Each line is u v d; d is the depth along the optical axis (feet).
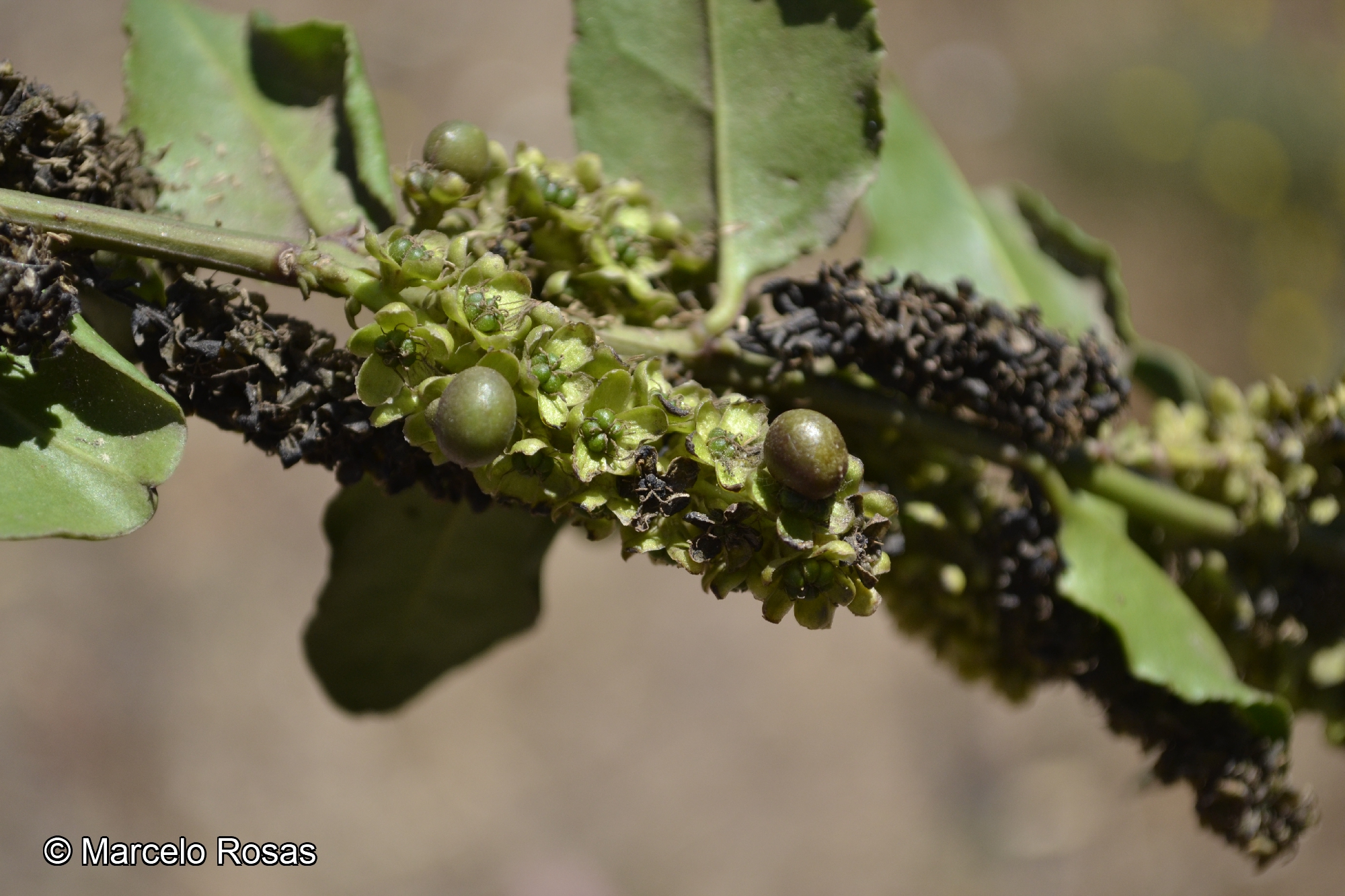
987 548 0.91
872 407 0.89
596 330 0.86
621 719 2.97
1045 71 3.85
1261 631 0.97
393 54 3.36
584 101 0.91
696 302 0.89
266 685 2.82
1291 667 0.98
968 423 0.90
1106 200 3.73
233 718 2.77
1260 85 3.85
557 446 0.81
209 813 2.66
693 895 2.81
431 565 0.96
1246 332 3.64
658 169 0.91
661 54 0.91
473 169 0.86
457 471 0.84
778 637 3.10
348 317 0.82
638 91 0.91
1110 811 2.96
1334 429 0.96
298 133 0.90
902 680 3.10
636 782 2.91
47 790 2.58
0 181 0.83
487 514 0.95
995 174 3.71
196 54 0.90
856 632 3.13
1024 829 2.93
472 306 0.81
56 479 0.81
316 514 2.99
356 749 2.81
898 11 3.85
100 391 0.82
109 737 2.67
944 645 0.95
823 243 0.90
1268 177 3.75
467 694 2.92
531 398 0.81
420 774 2.82
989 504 0.92
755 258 0.90
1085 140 3.78
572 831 2.84
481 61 3.41
